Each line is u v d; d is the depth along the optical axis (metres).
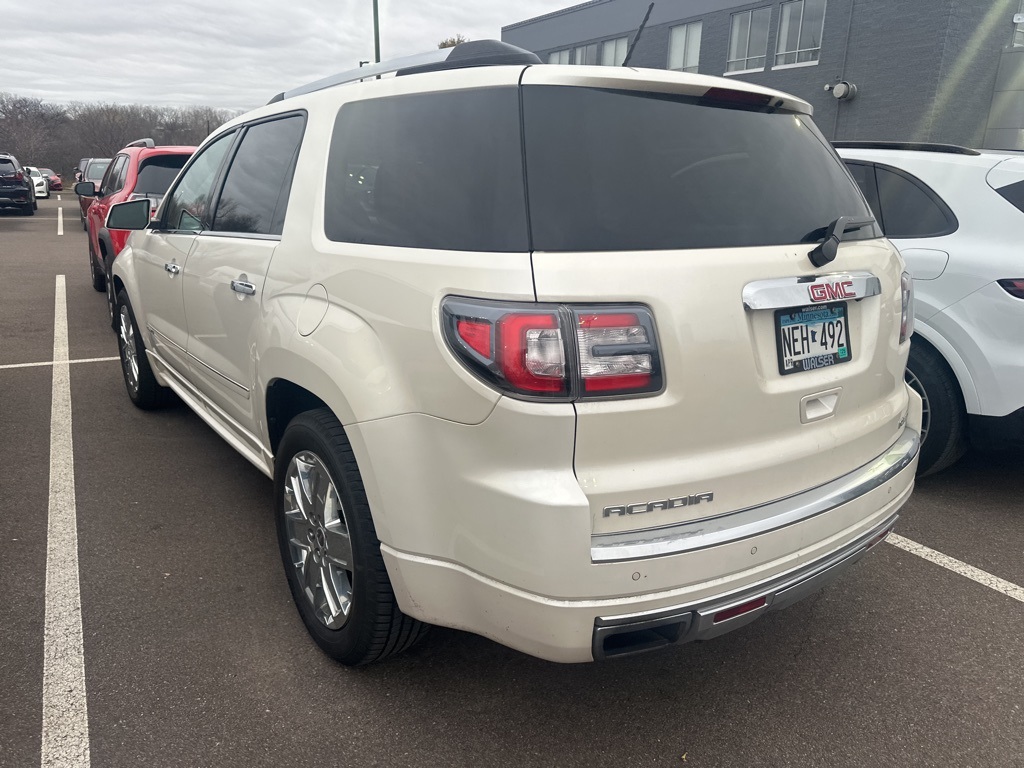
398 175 2.18
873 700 2.41
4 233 18.31
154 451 4.34
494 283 1.79
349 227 2.32
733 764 2.14
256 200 3.00
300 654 2.56
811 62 20.17
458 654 2.60
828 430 2.19
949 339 3.71
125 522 3.46
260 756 2.11
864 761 2.16
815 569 2.10
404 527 2.01
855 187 2.56
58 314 8.33
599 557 1.76
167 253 3.89
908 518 3.71
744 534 1.90
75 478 3.93
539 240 1.81
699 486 1.89
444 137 2.08
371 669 2.50
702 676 2.52
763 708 2.37
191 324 3.59
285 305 2.50
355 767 2.09
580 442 1.76
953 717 2.34
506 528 1.80
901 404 2.55
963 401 3.78
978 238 3.71
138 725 2.21
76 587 2.91
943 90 17.77
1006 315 3.54
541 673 2.51
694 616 1.87
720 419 1.91
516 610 1.84
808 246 2.14
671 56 23.98
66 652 2.52
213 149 3.70
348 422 2.11
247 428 3.14
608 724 2.29
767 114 2.31
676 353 1.82
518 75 2.00
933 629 2.80
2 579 2.96
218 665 2.48
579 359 1.74
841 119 19.80
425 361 1.92
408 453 1.98
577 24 26.86
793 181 2.24
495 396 1.78
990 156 3.94
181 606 2.81
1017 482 4.18
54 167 62.78
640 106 2.04
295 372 2.38
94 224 8.77
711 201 2.02
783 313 2.05
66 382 5.73
